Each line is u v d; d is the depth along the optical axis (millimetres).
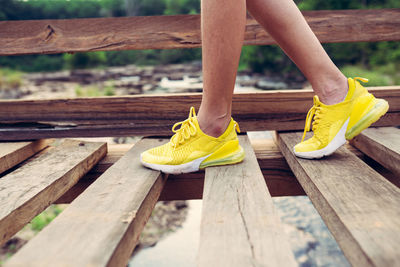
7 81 22516
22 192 986
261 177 1067
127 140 6430
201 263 612
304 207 4129
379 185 933
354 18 1662
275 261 615
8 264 598
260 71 24719
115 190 984
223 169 1154
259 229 734
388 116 1614
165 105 1689
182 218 4629
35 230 4566
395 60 13727
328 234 3520
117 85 19656
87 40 1693
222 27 896
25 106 1689
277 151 1573
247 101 1666
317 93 1163
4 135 1677
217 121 1115
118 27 1679
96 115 1712
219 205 864
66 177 1172
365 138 1411
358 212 765
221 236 708
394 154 1147
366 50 14391
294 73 20984
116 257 660
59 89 19562
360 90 1122
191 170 1175
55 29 1688
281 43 1107
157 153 1208
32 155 1606
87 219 784
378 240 640
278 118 1675
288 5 1042
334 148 1148
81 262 602
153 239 4102
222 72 974
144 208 917
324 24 1669
